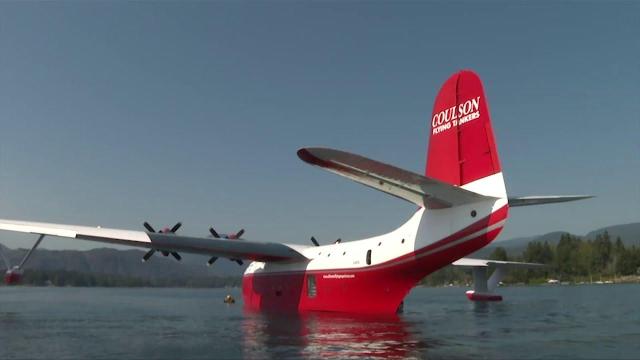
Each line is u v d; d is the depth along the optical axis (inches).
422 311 903.7
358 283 828.6
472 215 660.1
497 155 644.7
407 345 452.8
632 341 477.4
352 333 550.0
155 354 417.4
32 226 901.8
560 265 4431.6
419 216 739.4
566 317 755.4
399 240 761.6
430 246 705.6
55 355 417.4
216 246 948.0
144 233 911.0
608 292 1904.5
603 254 4451.3
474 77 692.1
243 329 605.9
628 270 4315.9
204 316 836.6
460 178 690.8
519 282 4350.4
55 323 723.4
